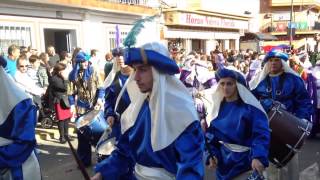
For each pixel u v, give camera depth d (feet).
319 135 29.60
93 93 23.40
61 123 26.50
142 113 8.29
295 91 15.34
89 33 50.14
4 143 9.68
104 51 53.01
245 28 106.73
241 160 11.23
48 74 30.78
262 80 15.99
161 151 7.87
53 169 21.63
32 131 9.88
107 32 53.52
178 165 7.65
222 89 11.55
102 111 19.62
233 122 11.34
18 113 9.66
